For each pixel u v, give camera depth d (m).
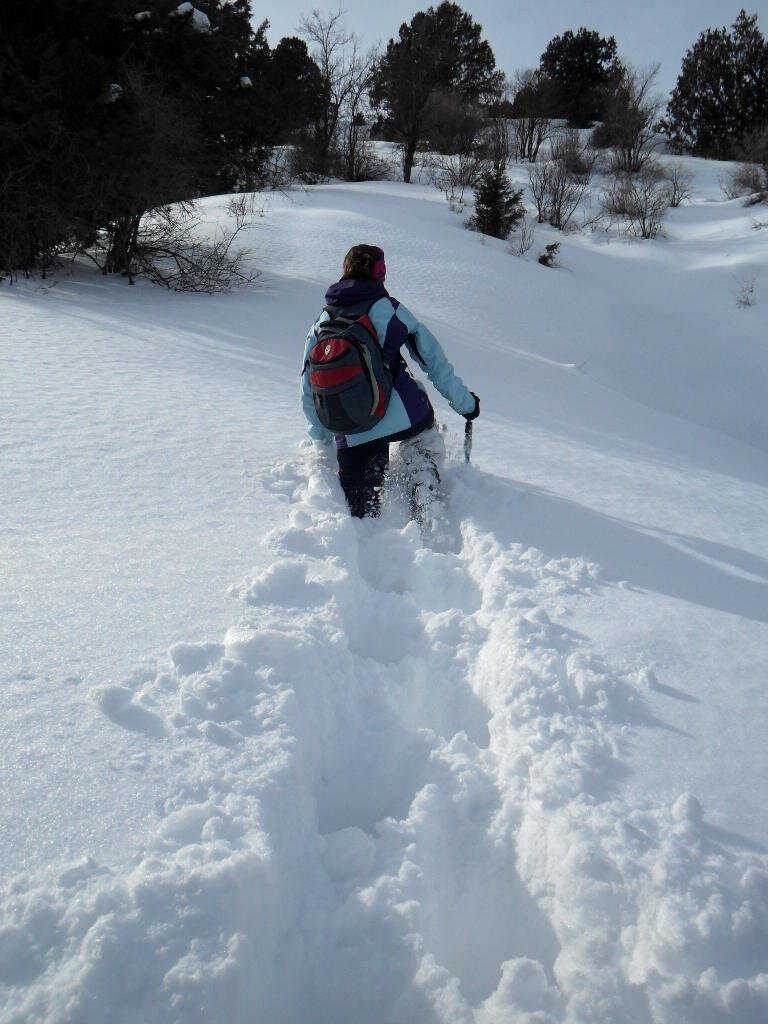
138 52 15.59
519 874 1.86
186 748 1.84
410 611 2.95
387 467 3.79
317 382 3.40
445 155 47.75
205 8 17.14
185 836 1.58
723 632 2.86
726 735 2.22
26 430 4.28
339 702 2.30
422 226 27.80
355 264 3.56
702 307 23.84
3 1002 1.24
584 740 2.12
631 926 1.62
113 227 14.37
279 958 1.53
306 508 3.54
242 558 2.92
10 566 2.65
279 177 32.59
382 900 1.64
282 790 1.77
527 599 2.96
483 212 29.62
